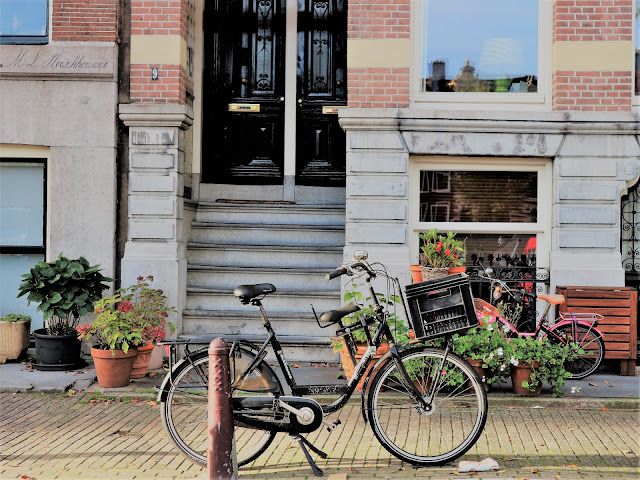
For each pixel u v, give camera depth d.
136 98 7.84
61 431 5.38
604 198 7.55
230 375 4.32
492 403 6.19
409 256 7.63
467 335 6.26
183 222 8.18
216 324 7.88
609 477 4.36
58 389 6.54
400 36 7.64
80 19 7.95
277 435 5.27
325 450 4.95
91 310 7.40
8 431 5.38
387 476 4.39
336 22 9.23
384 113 7.56
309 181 9.22
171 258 7.77
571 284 7.53
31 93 7.95
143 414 5.89
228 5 9.23
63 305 7.19
